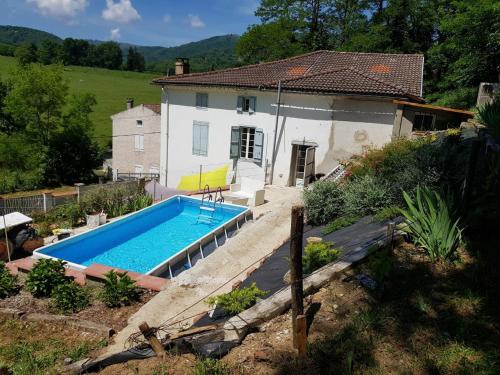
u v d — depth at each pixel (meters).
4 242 10.70
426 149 10.02
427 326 4.26
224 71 22.19
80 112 33.84
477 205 6.25
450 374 3.58
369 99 16.55
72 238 11.70
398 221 7.45
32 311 7.32
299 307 3.98
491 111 12.28
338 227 9.20
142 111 29.89
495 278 5.00
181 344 4.53
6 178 29.67
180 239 13.50
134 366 4.46
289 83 17.91
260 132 19.14
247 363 4.09
